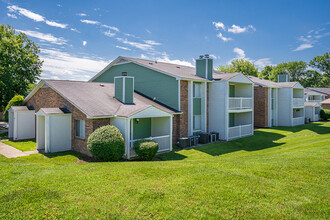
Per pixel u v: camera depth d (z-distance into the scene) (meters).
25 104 21.52
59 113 14.62
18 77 31.33
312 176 7.80
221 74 23.55
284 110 30.55
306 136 21.31
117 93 17.11
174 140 17.92
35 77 34.12
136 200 6.05
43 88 18.27
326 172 8.14
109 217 5.29
